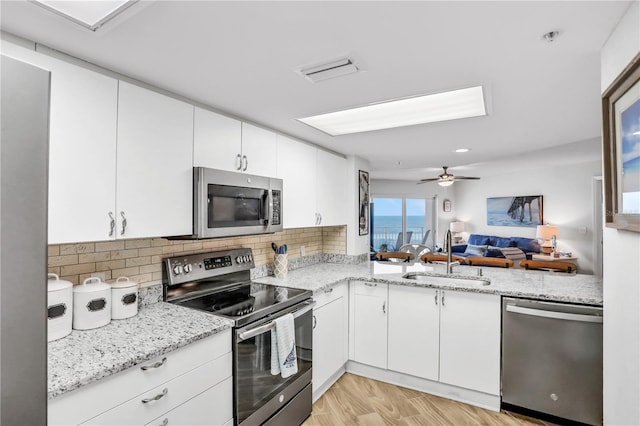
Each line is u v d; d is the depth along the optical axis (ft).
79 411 3.72
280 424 6.79
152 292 6.66
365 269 10.93
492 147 10.75
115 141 4.99
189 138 6.15
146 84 5.60
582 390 7.09
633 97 3.48
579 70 5.14
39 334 2.16
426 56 4.71
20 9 3.55
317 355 8.36
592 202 18.20
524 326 7.60
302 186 9.45
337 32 4.10
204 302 6.88
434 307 8.66
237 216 6.98
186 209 6.07
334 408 8.14
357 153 11.75
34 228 2.13
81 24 3.86
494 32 4.08
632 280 3.76
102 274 5.88
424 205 29.19
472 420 7.66
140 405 4.34
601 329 6.91
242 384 5.87
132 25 3.90
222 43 4.35
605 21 3.83
